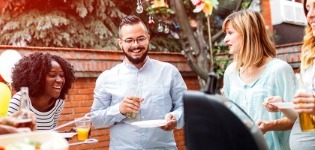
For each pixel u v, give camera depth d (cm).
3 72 308
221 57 546
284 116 195
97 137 445
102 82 245
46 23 582
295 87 190
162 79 240
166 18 557
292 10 736
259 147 93
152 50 663
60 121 416
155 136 229
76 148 425
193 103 93
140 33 230
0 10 620
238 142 91
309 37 190
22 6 613
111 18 668
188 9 612
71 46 612
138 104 219
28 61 212
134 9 677
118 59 468
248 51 200
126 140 230
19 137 113
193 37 507
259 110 196
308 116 157
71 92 427
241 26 201
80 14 609
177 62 525
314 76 178
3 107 271
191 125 94
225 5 677
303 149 176
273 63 197
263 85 197
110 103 244
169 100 240
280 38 715
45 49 405
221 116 91
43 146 107
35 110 213
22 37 586
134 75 239
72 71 235
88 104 443
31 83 208
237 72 212
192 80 549
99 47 620
